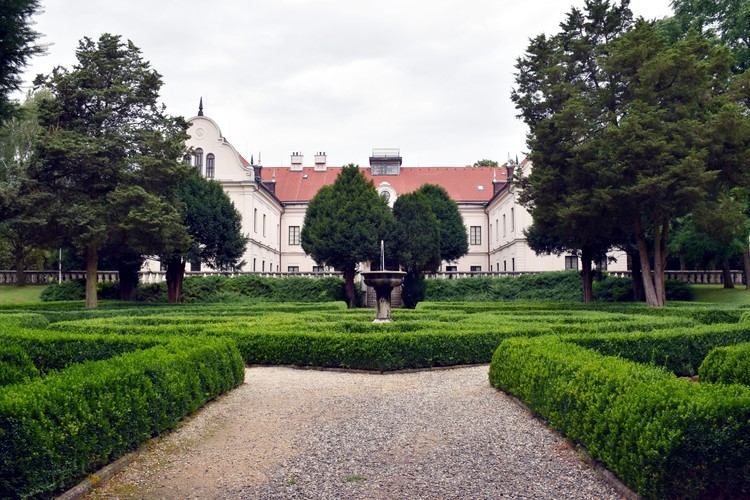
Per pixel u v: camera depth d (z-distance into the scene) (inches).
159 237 973.2
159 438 270.1
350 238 1393.9
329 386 395.5
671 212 843.4
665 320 570.6
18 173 946.1
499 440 262.7
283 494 201.3
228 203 1341.0
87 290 997.8
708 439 184.1
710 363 344.5
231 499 198.1
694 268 1641.2
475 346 479.2
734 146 812.6
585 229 919.0
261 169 2106.3
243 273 1542.8
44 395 205.3
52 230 959.6
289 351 478.0
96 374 242.7
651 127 799.7
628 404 206.7
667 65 797.9
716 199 884.0
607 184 829.8
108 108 991.0
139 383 256.2
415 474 219.8
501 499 195.3
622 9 957.8
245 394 369.1
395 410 321.7
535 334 494.3
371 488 205.8
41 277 1565.0
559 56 939.3
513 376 340.2
